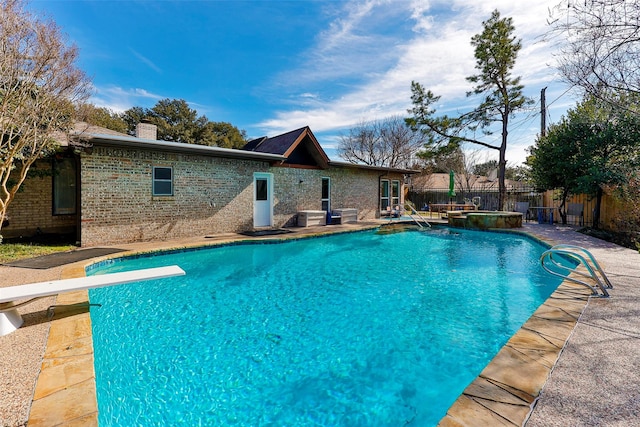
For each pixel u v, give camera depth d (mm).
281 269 6816
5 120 6023
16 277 4773
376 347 3564
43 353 2596
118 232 7992
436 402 2666
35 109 6324
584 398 2002
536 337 2879
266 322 4188
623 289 4332
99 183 7668
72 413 1869
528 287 5676
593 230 10781
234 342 3652
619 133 10422
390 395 2756
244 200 10734
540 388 2113
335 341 3691
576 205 13156
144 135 13102
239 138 35781
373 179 16422
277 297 5121
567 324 3172
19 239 8477
